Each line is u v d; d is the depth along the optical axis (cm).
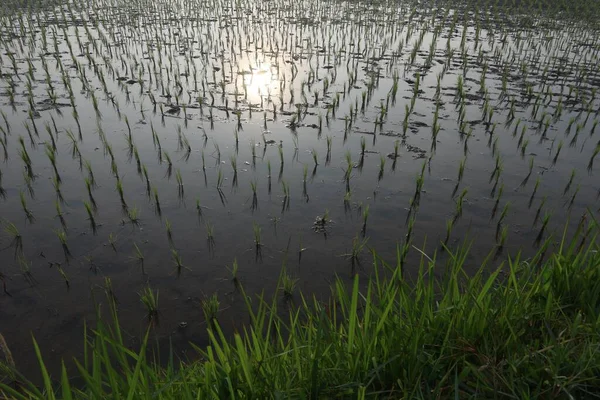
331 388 198
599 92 950
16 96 865
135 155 662
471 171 648
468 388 197
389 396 194
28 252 465
